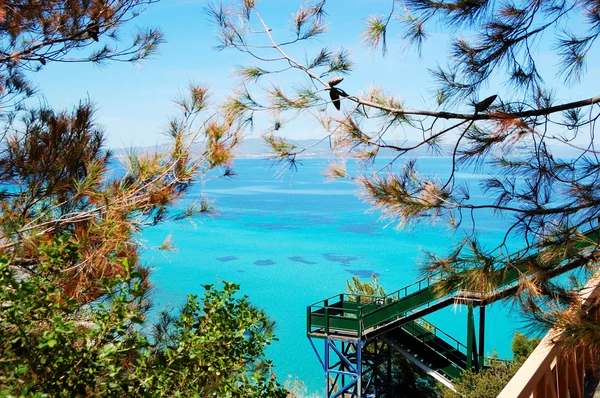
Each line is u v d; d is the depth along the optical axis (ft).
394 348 54.49
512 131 11.26
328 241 263.90
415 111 12.17
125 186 15.98
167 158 16.26
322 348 111.04
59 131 16.89
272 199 480.64
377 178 11.85
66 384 10.51
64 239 11.03
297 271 195.21
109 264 14.05
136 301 15.08
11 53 20.75
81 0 21.47
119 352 11.13
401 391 64.39
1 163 16.33
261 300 153.99
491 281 10.94
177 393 13.06
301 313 140.05
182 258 216.74
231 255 228.43
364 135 12.25
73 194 16.58
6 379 9.14
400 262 205.67
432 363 53.98
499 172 11.75
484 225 146.10
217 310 16.07
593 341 10.00
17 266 12.87
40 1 20.54
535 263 11.18
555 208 11.47
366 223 327.47
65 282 12.50
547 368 10.93
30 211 16.34
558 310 10.71
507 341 104.27
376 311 49.29
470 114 11.76
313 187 620.90
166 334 15.94
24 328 10.07
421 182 11.85
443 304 47.65
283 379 93.09
